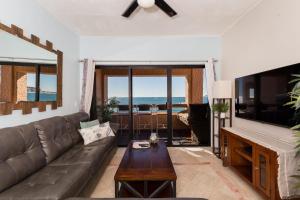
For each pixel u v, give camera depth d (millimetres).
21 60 2400
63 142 2727
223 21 3637
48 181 1799
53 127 2619
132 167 2156
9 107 2174
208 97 4375
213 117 4062
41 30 2943
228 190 2459
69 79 3934
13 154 1824
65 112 3732
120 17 3420
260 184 2223
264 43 2783
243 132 2904
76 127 3330
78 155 2551
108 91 5461
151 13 3273
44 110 2938
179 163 3424
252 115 2887
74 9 3094
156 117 6336
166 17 3434
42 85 2895
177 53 4500
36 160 2064
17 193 1561
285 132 2316
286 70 2148
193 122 4852
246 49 3293
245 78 3121
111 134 3689
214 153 3998
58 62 3412
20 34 2379
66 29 3820
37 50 2764
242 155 2684
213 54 4492
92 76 4402
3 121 2109
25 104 2461
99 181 2742
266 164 2074
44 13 3033
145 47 4496
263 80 2605
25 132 2078
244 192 2406
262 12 2828
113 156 3783
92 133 3299
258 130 2912
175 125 6305
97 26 3855
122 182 2008
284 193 1896
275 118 2340
